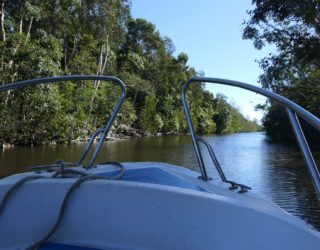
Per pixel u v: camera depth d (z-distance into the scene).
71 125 24.11
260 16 17.38
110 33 30.77
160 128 45.75
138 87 38.94
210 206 1.56
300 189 9.67
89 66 29.44
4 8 20.66
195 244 1.54
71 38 29.39
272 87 17.81
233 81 1.95
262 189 9.76
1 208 1.73
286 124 35.22
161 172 2.38
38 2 21.67
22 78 19.33
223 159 17.77
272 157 18.88
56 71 19.83
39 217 1.72
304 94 16.66
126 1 31.56
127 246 1.60
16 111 19.59
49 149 19.78
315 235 1.48
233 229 1.52
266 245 1.48
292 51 17.12
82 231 1.66
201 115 60.78
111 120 2.47
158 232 1.59
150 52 47.09
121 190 1.65
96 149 2.39
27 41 20.47
